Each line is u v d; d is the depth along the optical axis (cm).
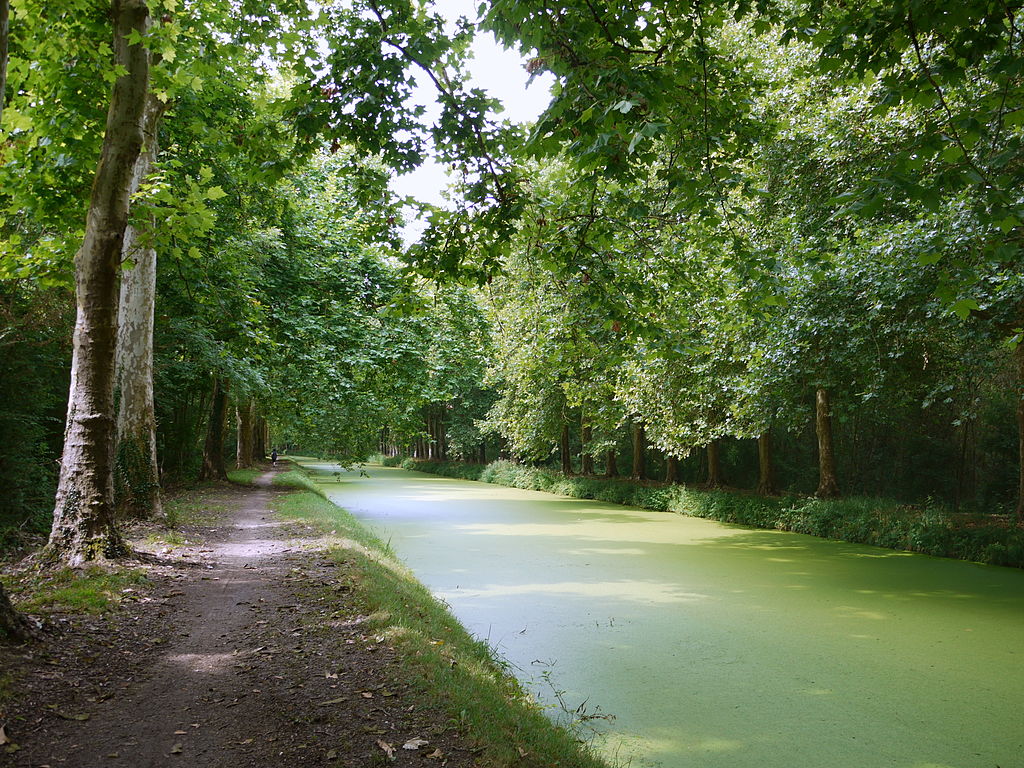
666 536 1534
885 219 1170
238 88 1176
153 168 995
